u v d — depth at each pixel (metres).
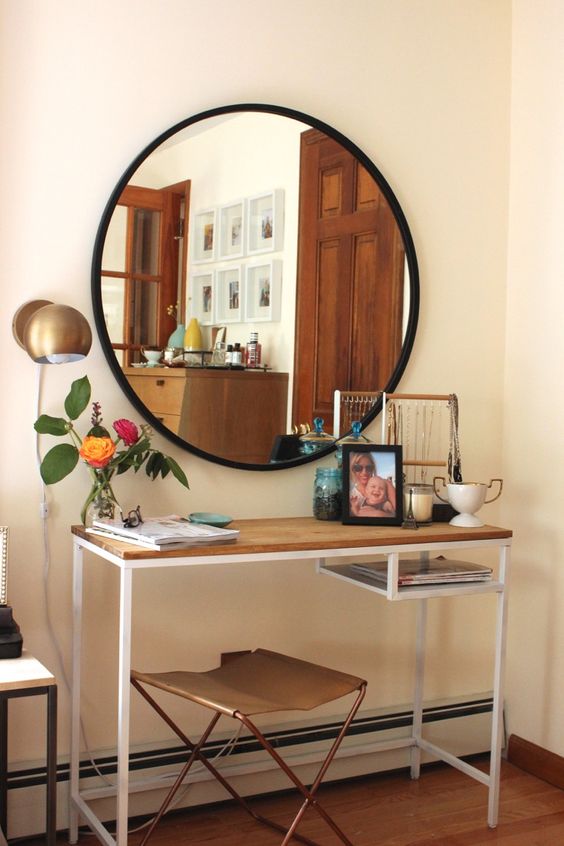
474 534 2.76
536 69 3.34
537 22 3.34
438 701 3.34
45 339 2.36
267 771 2.98
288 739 3.01
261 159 2.93
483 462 3.44
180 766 2.83
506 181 3.46
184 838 2.69
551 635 3.25
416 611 3.29
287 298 2.99
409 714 3.26
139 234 2.73
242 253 2.91
